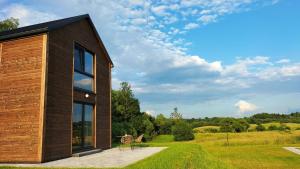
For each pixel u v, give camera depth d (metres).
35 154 9.61
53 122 10.40
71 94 11.99
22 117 10.06
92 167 8.08
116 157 11.05
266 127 55.44
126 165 8.63
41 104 9.87
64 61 11.55
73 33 12.59
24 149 9.81
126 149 15.25
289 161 16.70
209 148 27.27
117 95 41.88
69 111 11.70
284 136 37.53
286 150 22.84
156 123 48.94
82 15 13.43
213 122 60.53
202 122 60.62
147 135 41.59
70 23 12.15
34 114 9.91
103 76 16.06
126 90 42.34
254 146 28.92
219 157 18.69
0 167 7.88
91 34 14.63
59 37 11.27
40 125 9.73
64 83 11.44
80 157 11.27
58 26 10.98
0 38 10.78
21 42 10.62
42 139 9.63
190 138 42.12
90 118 14.23
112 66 17.28
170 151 12.73
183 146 16.47
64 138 11.12
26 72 10.34
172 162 9.27
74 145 12.17
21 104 10.17
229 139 38.50
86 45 13.95
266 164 15.63
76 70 12.84
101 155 11.99
